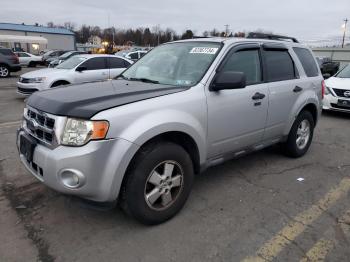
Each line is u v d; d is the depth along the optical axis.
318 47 49.34
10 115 8.35
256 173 4.61
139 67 4.42
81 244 2.97
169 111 3.16
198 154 3.52
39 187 4.05
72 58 11.20
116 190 2.88
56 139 2.82
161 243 3.00
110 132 2.78
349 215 3.51
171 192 3.35
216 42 4.04
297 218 3.44
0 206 3.60
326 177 4.53
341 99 8.60
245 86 3.73
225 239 3.06
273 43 4.66
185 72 3.81
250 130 4.16
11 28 61.22
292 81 4.82
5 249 2.88
